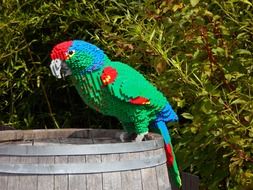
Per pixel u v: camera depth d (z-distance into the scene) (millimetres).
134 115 2391
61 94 4051
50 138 2693
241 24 2682
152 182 2170
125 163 2090
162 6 2842
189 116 2752
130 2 3410
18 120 4137
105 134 2689
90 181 2033
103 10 3629
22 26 3867
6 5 3955
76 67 2314
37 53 4031
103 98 2355
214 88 2605
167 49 2869
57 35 3918
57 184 2014
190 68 2740
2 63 4062
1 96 4207
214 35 2725
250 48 2812
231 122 2635
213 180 2861
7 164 2047
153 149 2201
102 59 2334
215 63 2691
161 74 2881
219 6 2752
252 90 2686
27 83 4016
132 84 2344
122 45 3078
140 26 2936
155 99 2424
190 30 2668
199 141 2814
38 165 2020
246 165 2748
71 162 2023
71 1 3672
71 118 4012
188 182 2961
